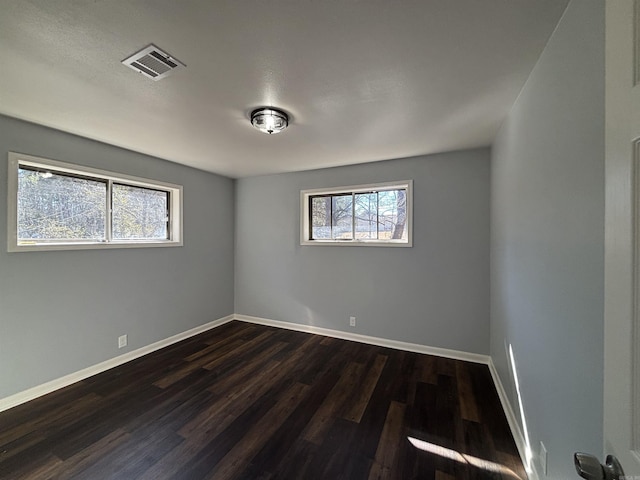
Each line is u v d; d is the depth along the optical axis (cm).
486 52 136
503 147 219
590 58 90
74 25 116
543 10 109
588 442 90
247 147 280
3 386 207
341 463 159
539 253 138
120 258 286
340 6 108
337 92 173
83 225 262
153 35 123
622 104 51
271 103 187
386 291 334
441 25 118
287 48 132
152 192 327
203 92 173
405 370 271
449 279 303
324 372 268
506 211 210
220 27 118
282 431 185
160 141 262
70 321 245
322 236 380
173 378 255
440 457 163
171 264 340
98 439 177
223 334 373
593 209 89
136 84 163
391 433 183
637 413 48
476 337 292
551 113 123
